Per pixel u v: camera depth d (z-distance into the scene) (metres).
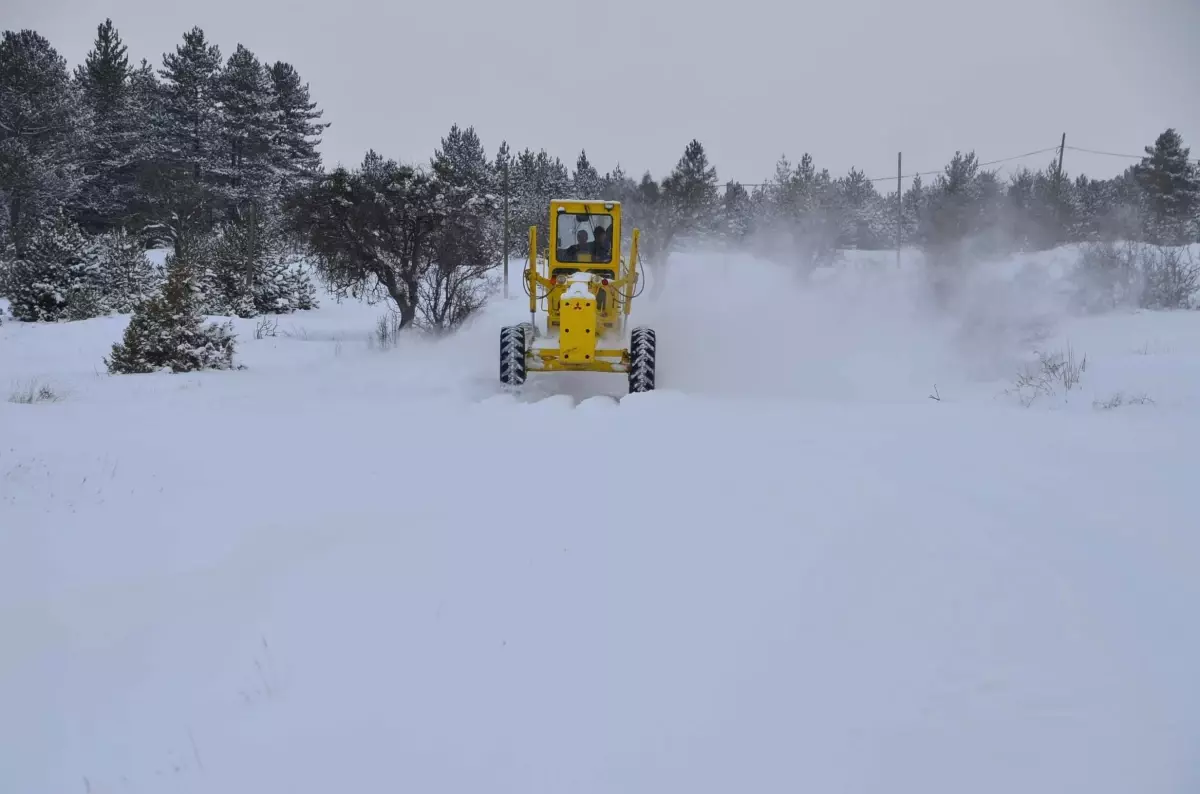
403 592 4.36
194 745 3.15
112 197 52.38
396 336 19.27
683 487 6.13
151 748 3.16
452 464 7.12
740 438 7.96
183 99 53.81
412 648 3.77
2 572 4.74
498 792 2.76
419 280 20.58
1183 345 14.60
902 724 3.01
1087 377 11.55
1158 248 25.12
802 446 7.54
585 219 12.10
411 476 6.72
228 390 12.00
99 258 27.88
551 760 2.91
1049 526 5.06
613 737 3.02
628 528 5.21
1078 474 6.35
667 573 4.48
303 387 12.30
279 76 61.59
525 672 3.51
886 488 5.98
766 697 3.23
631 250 12.12
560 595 4.25
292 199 20.41
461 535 5.16
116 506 5.95
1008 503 5.57
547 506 5.74
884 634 3.70
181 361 14.81
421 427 8.92
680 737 3.00
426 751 3.01
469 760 2.94
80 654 3.85
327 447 7.91
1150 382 10.67
